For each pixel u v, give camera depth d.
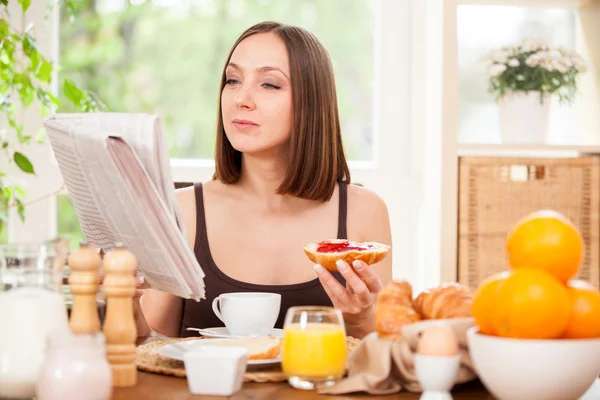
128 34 3.44
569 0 2.50
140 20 3.44
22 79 2.20
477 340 0.88
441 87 2.34
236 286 1.63
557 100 2.50
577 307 0.88
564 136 2.57
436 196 2.39
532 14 2.59
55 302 0.96
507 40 2.59
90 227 1.28
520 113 2.37
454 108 2.33
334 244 1.37
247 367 1.07
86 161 1.07
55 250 0.99
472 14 2.58
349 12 3.18
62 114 1.16
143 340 1.30
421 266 2.57
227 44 3.49
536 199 2.38
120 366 0.99
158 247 1.08
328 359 0.97
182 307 1.71
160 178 1.10
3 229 2.41
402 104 2.73
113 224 1.16
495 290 0.89
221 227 1.70
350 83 3.11
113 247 1.28
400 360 0.96
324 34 3.19
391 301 1.02
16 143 2.56
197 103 3.52
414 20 2.67
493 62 2.36
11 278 0.97
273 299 1.29
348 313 1.32
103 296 1.06
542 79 2.35
